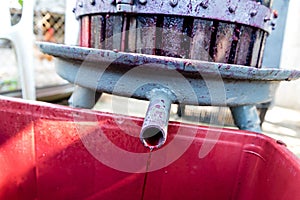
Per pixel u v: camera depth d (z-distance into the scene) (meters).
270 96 0.83
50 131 0.72
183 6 0.65
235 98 0.69
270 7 0.83
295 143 1.74
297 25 2.86
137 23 0.68
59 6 2.04
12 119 0.72
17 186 0.73
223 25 0.69
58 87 2.21
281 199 0.55
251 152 0.68
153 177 0.74
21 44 1.57
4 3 1.49
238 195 0.70
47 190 0.75
